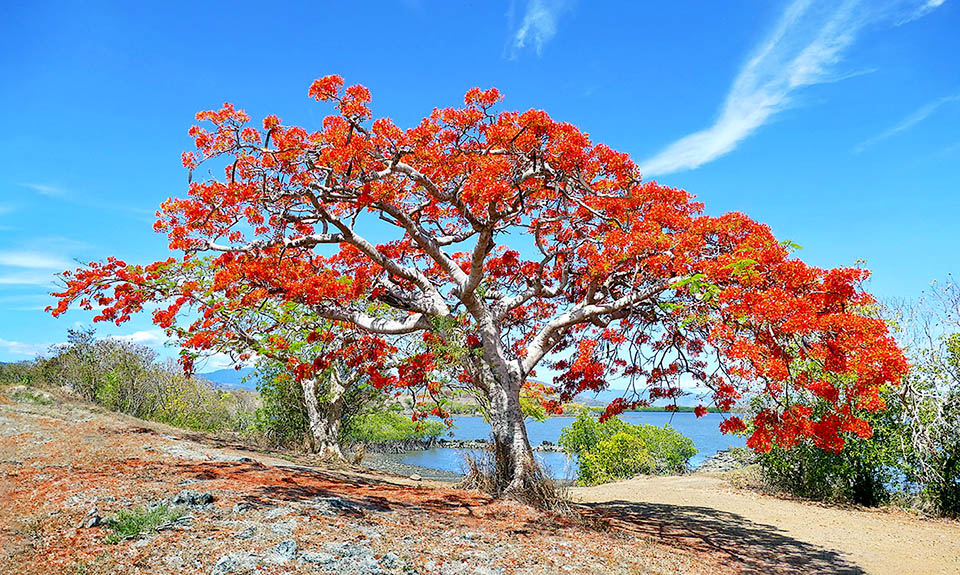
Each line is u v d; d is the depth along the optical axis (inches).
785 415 344.8
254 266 438.9
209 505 289.9
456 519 339.0
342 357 614.9
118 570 198.7
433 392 518.6
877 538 438.9
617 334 496.1
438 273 581.3
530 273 553.6
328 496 355.6
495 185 398.6
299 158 409.4
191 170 406.0
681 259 392.5
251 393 1316.4
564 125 421.7
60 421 616.4
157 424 750.5
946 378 580.7
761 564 329.1
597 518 412.2
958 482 559.2
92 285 503.5
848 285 327.9
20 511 268.2
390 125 430.6
